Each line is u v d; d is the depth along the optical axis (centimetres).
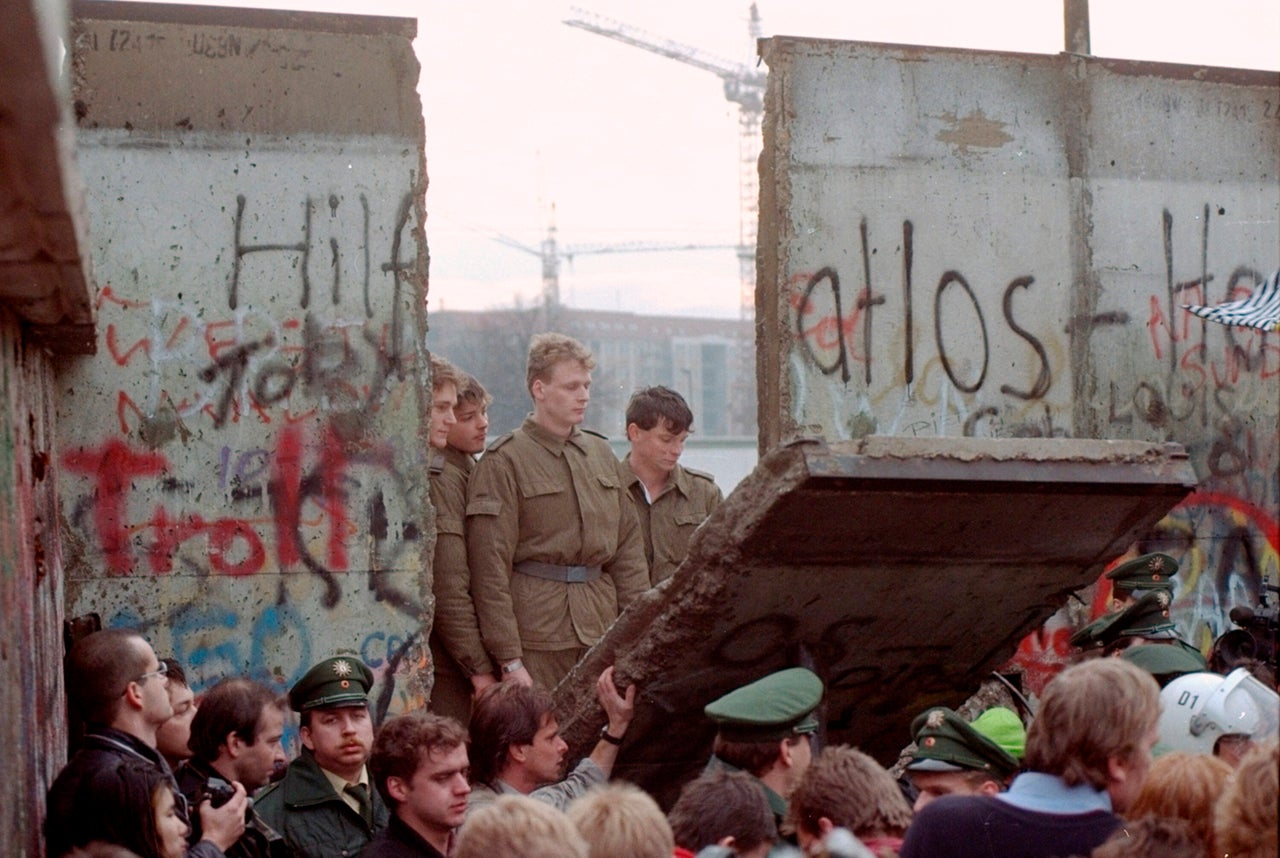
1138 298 1041
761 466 596
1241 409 1066
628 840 414
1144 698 445
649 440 888
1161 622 728
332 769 604
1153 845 388
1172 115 1054
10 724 474
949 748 522
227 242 841
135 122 834
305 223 852
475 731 599
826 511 596
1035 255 1014
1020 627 724
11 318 570
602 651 679
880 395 976
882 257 980
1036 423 1010
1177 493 638
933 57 995
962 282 996
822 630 674
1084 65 1030
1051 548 661
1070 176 1024
